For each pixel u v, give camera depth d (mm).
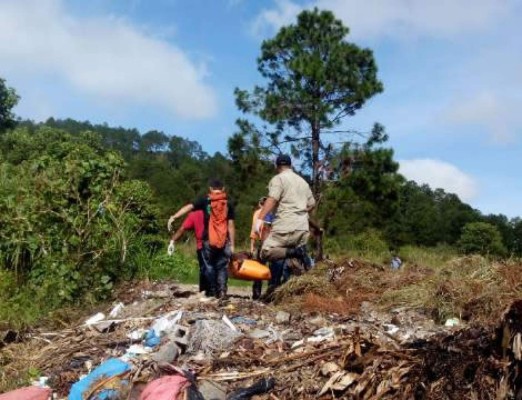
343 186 20359
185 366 4465
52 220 7367
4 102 42031
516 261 6254
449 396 3434
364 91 20531
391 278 6621
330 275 6738
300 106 20562
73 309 6672
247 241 22750
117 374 4277
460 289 5750
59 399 4391
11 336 5660
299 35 21547
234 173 22094
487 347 3498
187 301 6336
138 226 8883
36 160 8211
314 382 4000
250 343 4793
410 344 4020
